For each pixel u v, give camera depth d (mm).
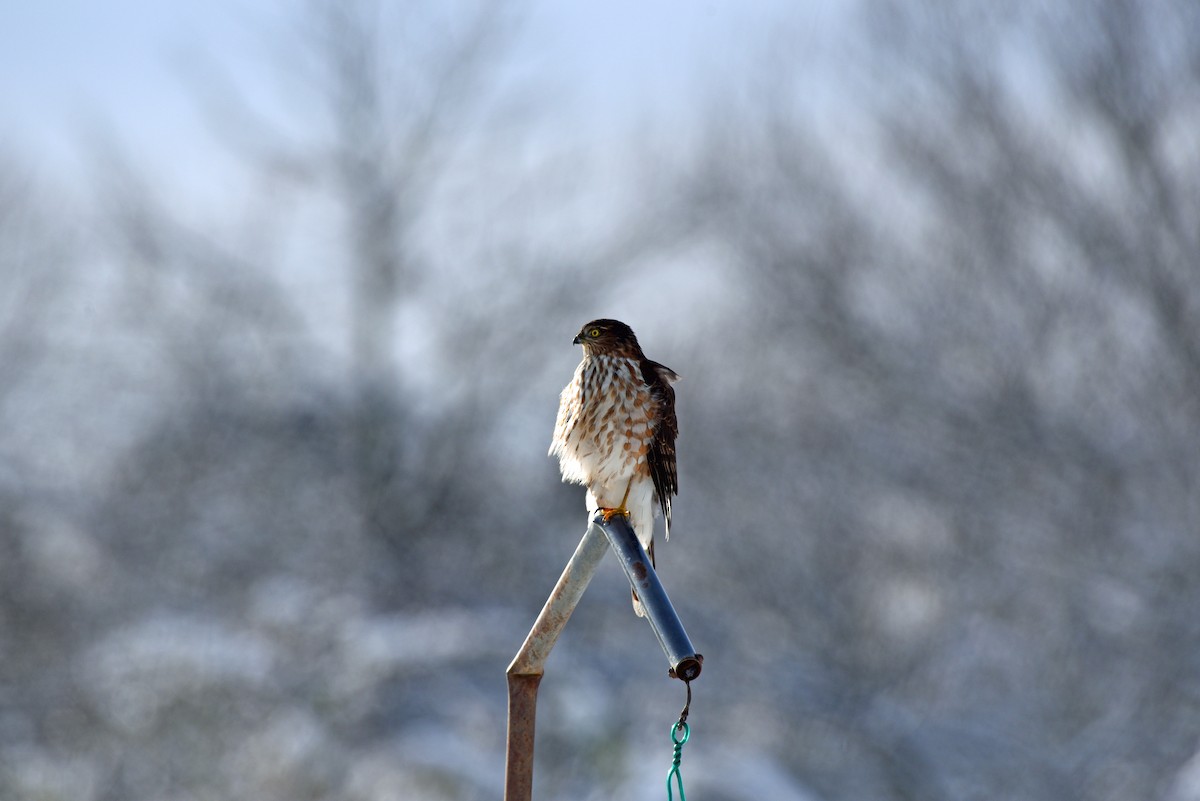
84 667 17016
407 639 19969
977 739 17906
